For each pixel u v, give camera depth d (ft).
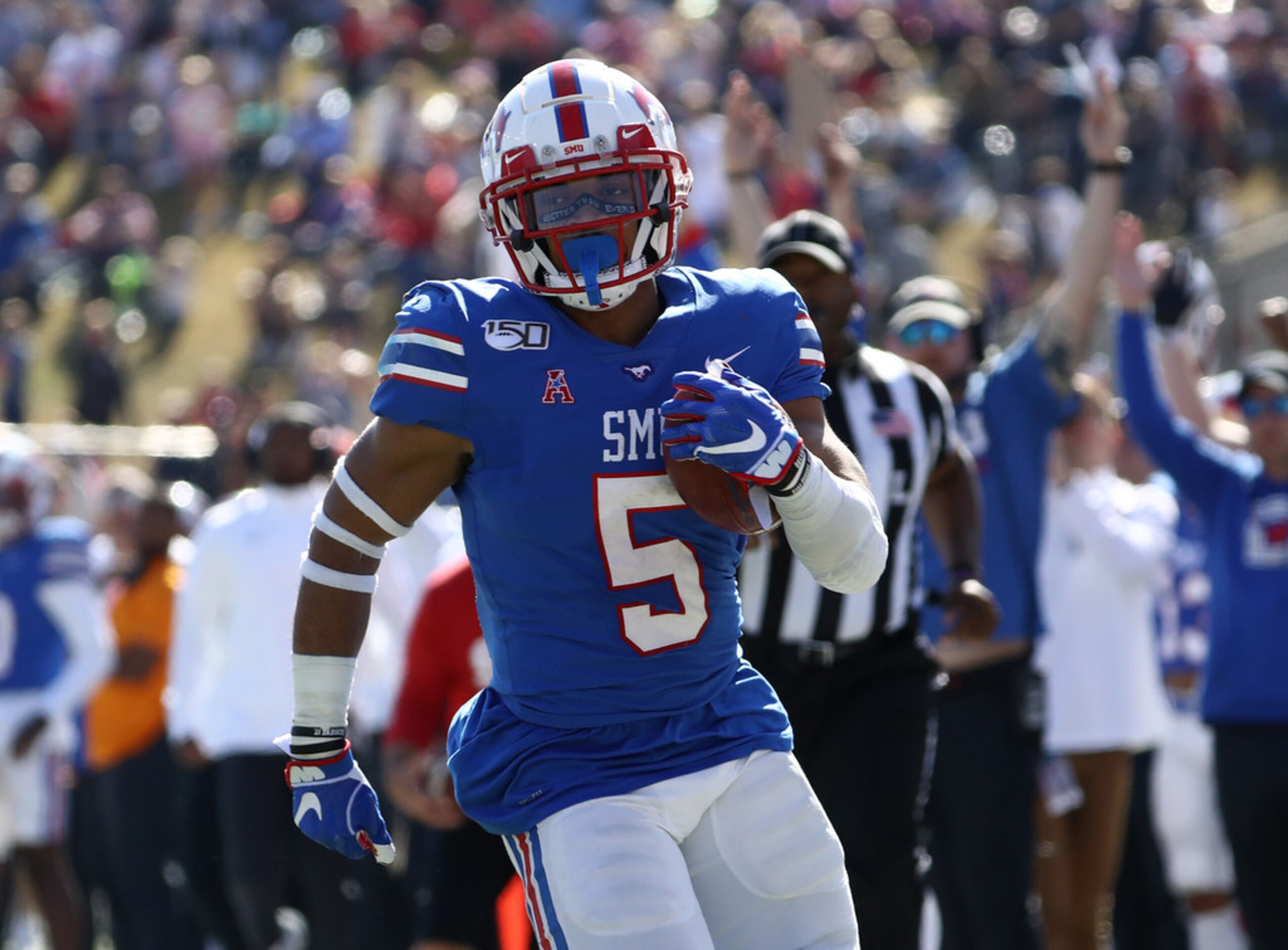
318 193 216.33
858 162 66.08
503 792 31.45
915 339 60.34
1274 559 63.46
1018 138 190.08
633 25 237.66
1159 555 67.77
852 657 46.44
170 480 111.04
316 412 71.46
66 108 248.73
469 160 211.41
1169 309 70.44
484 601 31.73
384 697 72.79
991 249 156.46
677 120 197.77
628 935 29.71
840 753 45.80
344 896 66.44
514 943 55.52
